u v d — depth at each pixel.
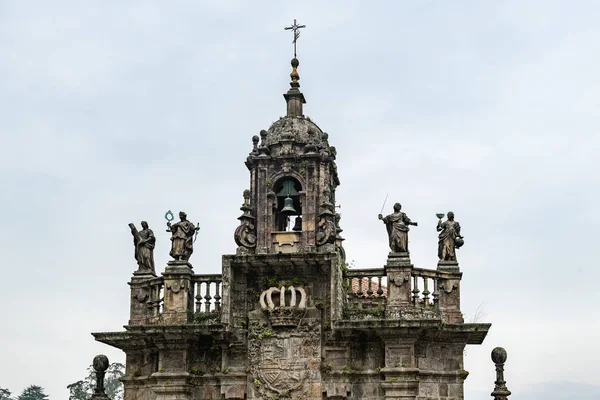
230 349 54.00
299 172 55.34
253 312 54.25
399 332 51.72
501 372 54.66
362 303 54.59
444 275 54.41
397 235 53.78
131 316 56.47
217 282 55.12
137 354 56.78
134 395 56.16
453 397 52.84
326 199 54.47
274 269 54.41
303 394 52.47
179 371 53.72
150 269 57.16
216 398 53.84
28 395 129.75
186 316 54.38
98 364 56.41
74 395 129.88
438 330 52.38
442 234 54.97
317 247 54.09
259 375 53.03
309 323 53.38
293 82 58.91
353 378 52.62
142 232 57.53
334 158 57.09
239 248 54.50
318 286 54.09
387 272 53.47
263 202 55.28
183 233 55.53
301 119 57.41
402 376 51.50
